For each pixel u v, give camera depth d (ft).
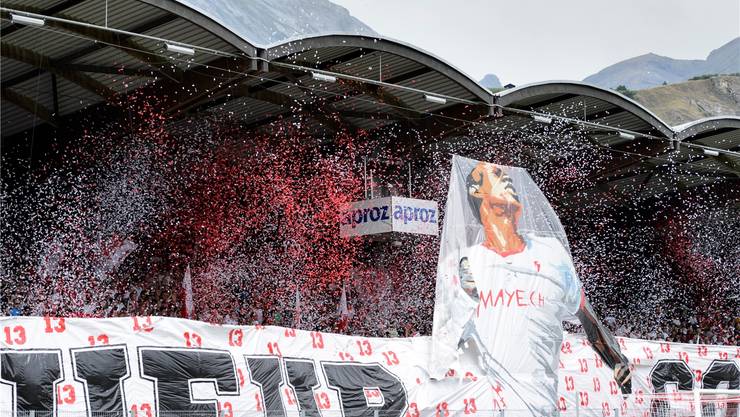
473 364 49.78
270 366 43.21
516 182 54.24
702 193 109.29
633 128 86.12
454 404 48.65
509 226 53.06
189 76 67.41
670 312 108.06
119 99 71.77
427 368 48.75
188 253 79.25
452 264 50.37
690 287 109.91
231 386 41.45
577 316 55.06
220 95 68.74
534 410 51.08
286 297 80.89
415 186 88.69
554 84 75.31
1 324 35.68
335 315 79.20
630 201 108.17
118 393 37.91
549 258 54.24
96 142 77.30
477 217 51.93
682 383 60.90
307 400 43.91
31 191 77.82
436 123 80.07
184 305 70.03
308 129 84.17
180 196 80.28
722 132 91.04
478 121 77.36
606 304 105.91
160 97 69.77
